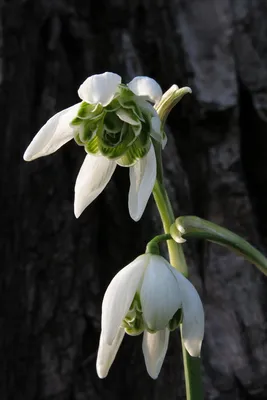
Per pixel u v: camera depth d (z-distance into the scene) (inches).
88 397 17.1
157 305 11.8
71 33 17.8
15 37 17.5
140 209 11.9
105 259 17.4
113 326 11.9
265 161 18.0
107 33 18.1
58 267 17.2
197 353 11.8
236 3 18.3
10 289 17.2
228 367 17.0
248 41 18.2
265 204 18.0
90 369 17.2
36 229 17.2
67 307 17.2
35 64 17.6
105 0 18.1
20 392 17.1
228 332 17.1
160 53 18.0
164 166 17.5
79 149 17.4
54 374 17.1
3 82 17.3
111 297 12.0
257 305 17.2
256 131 18.0
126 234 17.3
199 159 17.7
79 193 12.5
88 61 17.8
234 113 17.6
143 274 12.0
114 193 17.4
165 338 12.6
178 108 17.9
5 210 17.2
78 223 17.3
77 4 18.0
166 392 16.9
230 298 17.2
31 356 17.1
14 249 17.2
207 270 17.3
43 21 17.8
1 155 17.2
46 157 17.3
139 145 12.1
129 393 17.2
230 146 17.7
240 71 18.0
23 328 17.1
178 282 12.0
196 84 17.7
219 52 17.9
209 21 18.1
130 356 17.3
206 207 17.6
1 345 17.1
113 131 12.1
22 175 17.3
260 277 17.3
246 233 17.6
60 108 17.6
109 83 11.8
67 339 17.2
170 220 12.4
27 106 17.5
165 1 18.2
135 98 12.1
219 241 12.2
